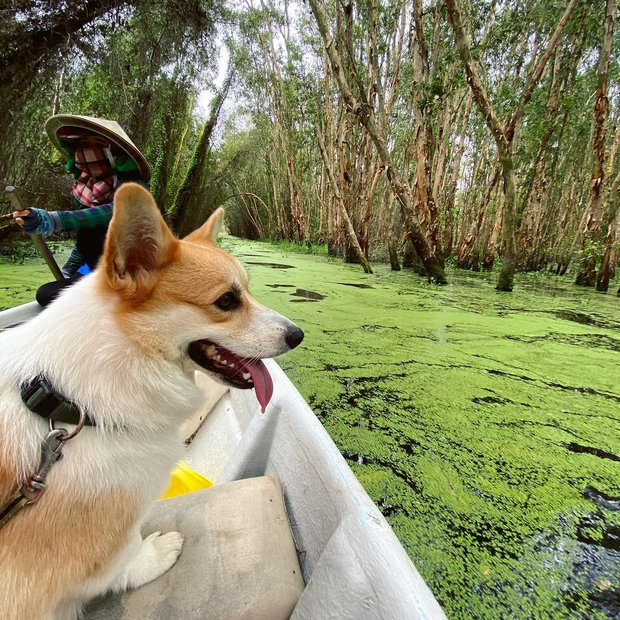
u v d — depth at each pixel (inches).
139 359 14.6
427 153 120.7
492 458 31.5
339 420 36.2
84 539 12.5
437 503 27.0
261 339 17.6
